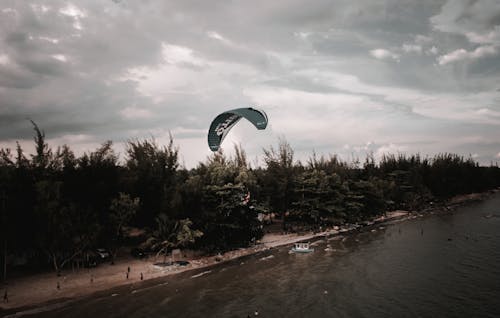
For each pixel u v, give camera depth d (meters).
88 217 58.12
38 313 41.16
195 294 48.03
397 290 48.38
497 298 44.72
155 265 60.44
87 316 40.59
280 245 80.62
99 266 60.44
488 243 74.12
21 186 55.53
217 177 74.69
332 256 68.19
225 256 69.94
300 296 46.84
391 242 79.56
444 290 47.88
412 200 131.38
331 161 130.38
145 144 74.44
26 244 54.31
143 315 41.03
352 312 41.38
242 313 41.62
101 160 66.50
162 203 65.19
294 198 98.38
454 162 191.38
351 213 103.69
